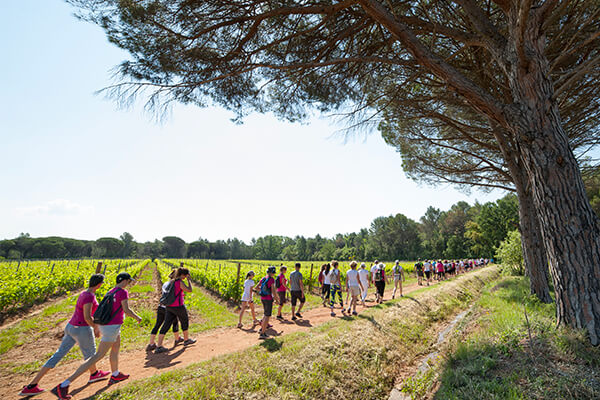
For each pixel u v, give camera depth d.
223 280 12.66
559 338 3.76
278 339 5.68
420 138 9.55
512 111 4.21
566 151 3.95
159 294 13.78
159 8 4.20
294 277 8.50
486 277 21.55
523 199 8.45
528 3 3.56
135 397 3.56
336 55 5.95
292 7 4.50
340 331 6.09
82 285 15.07
